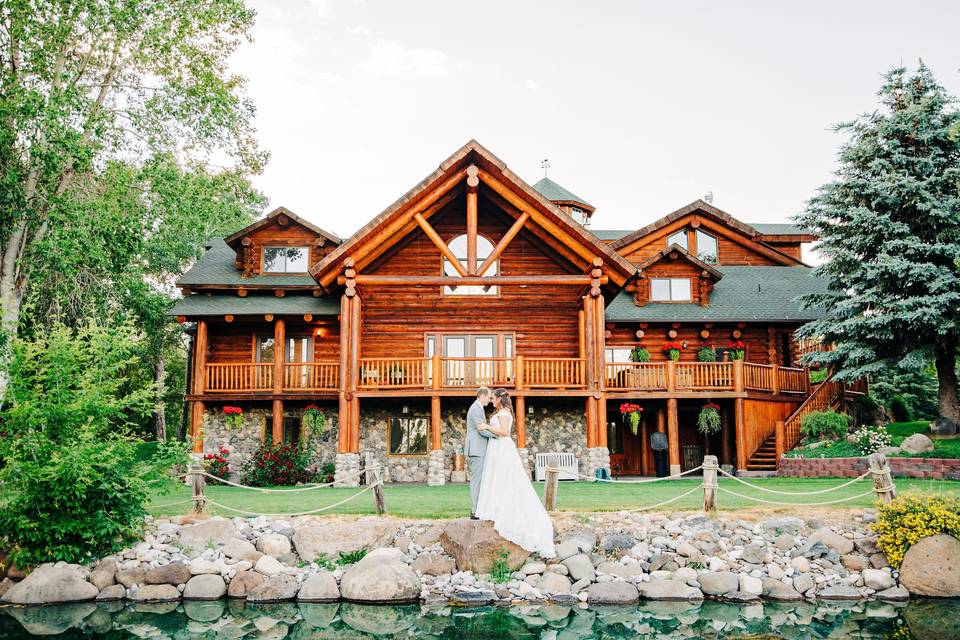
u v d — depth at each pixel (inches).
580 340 896.9
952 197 769.6
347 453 808.9
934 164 790.5
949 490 574.2
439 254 949.2
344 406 816.9
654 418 1029.8
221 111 898.1
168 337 1434.5
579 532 484.4
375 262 943.7
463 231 955.3
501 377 861.8
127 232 848.9
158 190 853.8
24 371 454.9
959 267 749.3
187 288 948.6
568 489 687.1
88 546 458.9
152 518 497.4
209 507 556.1
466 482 877.2
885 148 814.5
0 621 386.9
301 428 917.8
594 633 361.7
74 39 887.7
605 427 838.5
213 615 397.4
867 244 809.5
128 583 440.5
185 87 914.1
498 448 465.1
